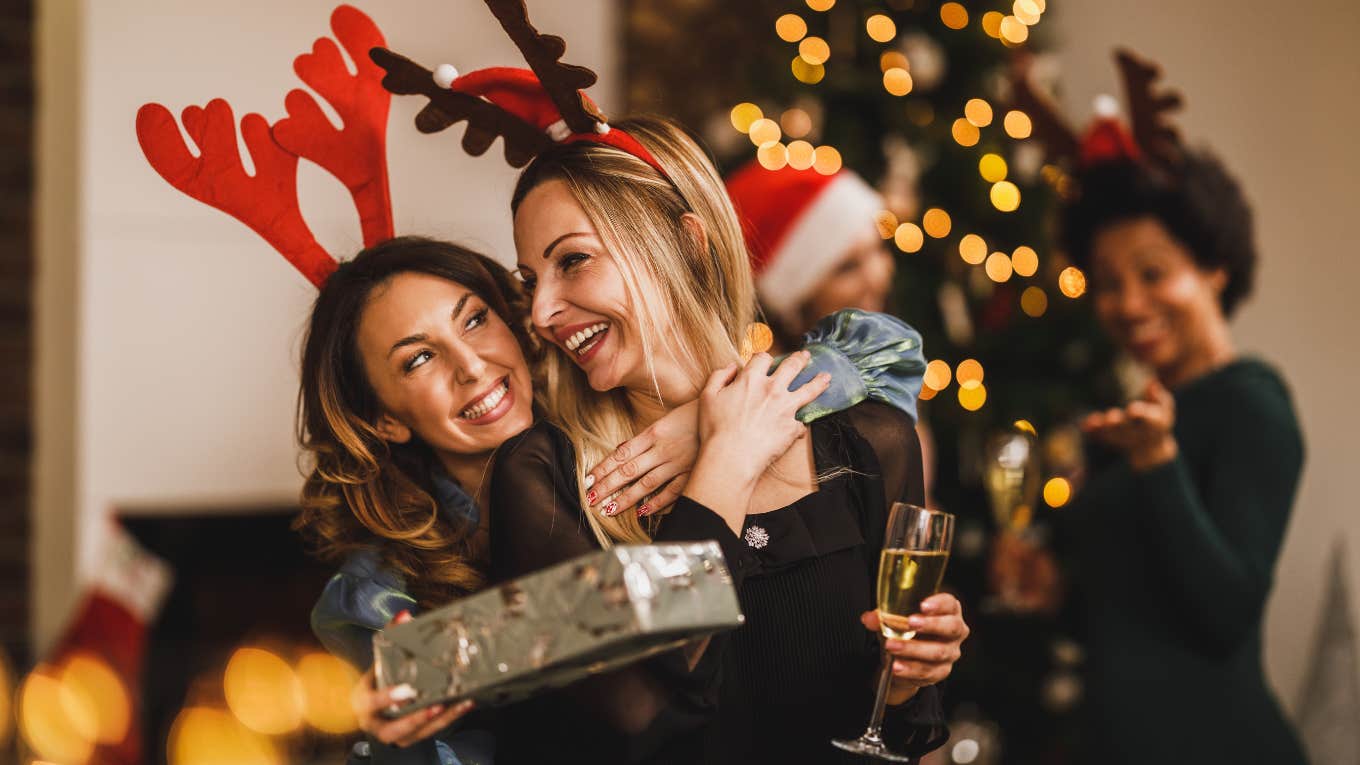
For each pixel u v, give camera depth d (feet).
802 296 9.17
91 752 10.23
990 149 10.95
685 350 4.50
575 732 4.01
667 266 4.44
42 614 11.69
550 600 3.43
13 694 10.55
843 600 4.36
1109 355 10.95
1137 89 7.98
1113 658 7.56
